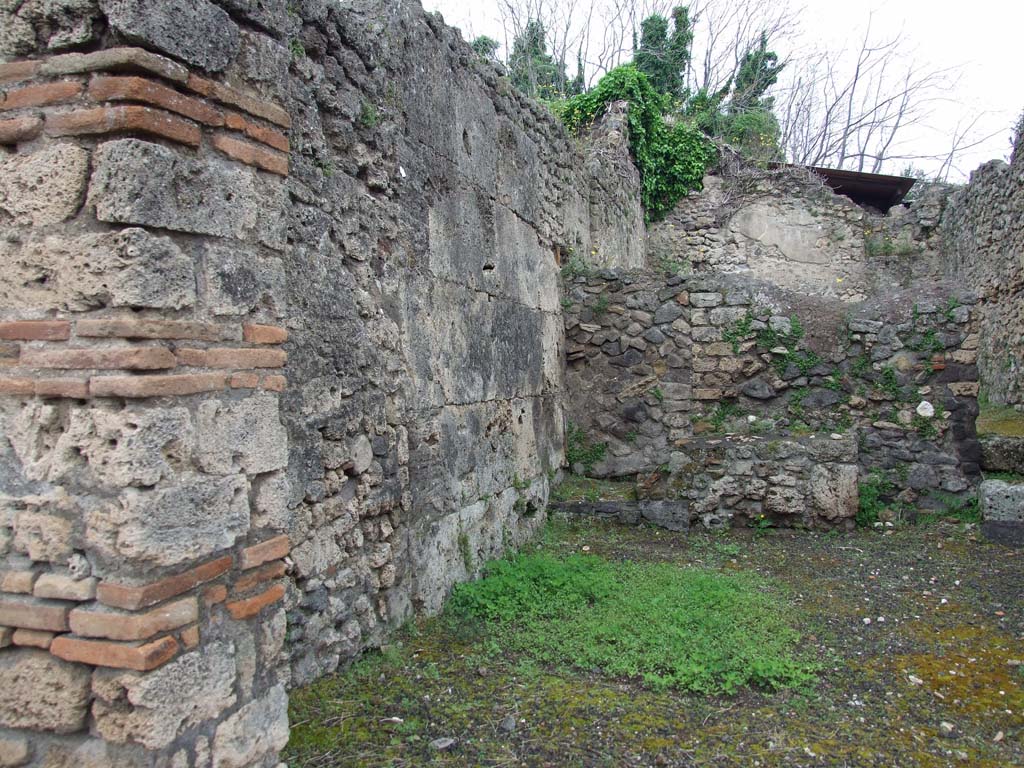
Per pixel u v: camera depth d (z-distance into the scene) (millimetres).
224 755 2004
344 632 3207
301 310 2961
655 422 7016
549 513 6301
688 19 19078
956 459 6355
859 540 5832
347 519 3252
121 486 1808
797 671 3359
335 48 3322
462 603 4094
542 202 6555
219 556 2021
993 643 3779
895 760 2709
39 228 1903
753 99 19859
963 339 6430
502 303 5418
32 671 1875
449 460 4340
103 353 1823
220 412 2029
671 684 3242
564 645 3590
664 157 12344
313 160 3113
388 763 2537
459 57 4781
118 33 1854
